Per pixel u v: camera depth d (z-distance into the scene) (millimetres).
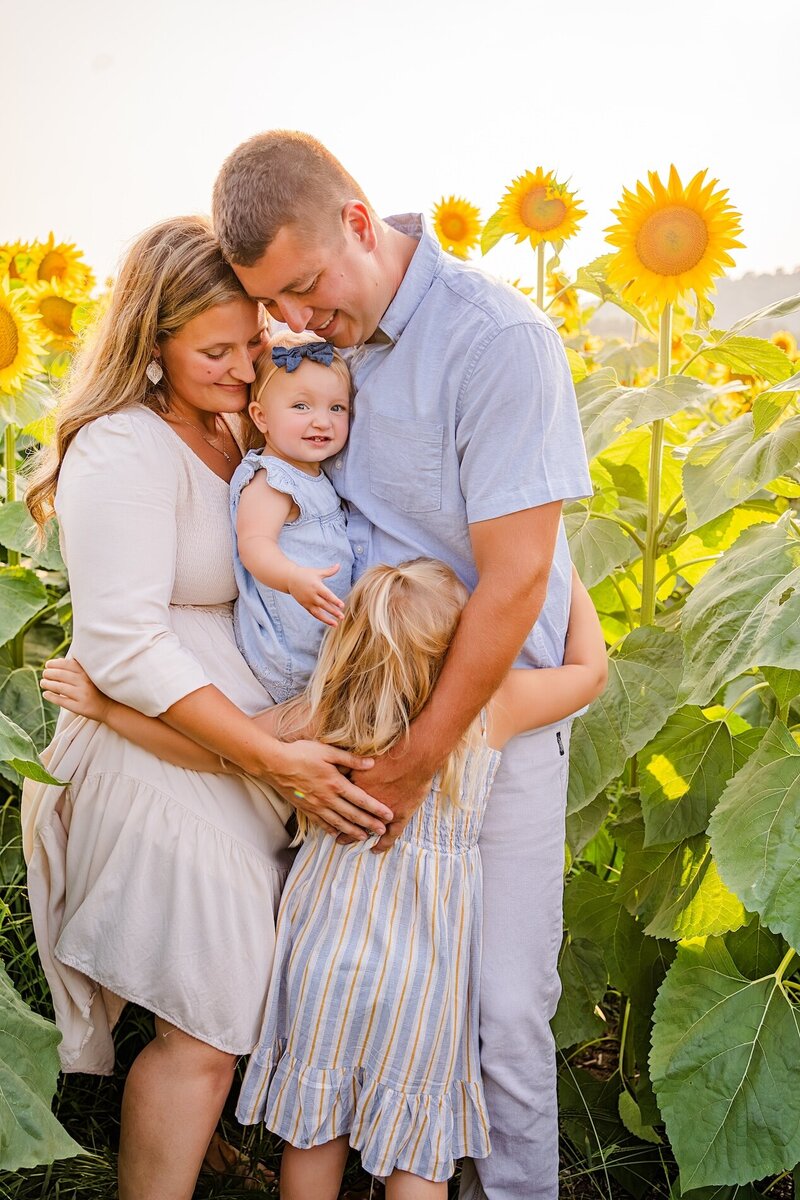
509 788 2076
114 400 1989
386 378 1953
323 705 1927
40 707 2951
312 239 1802
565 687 2074
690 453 2469
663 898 2359
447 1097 1973
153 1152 2004
